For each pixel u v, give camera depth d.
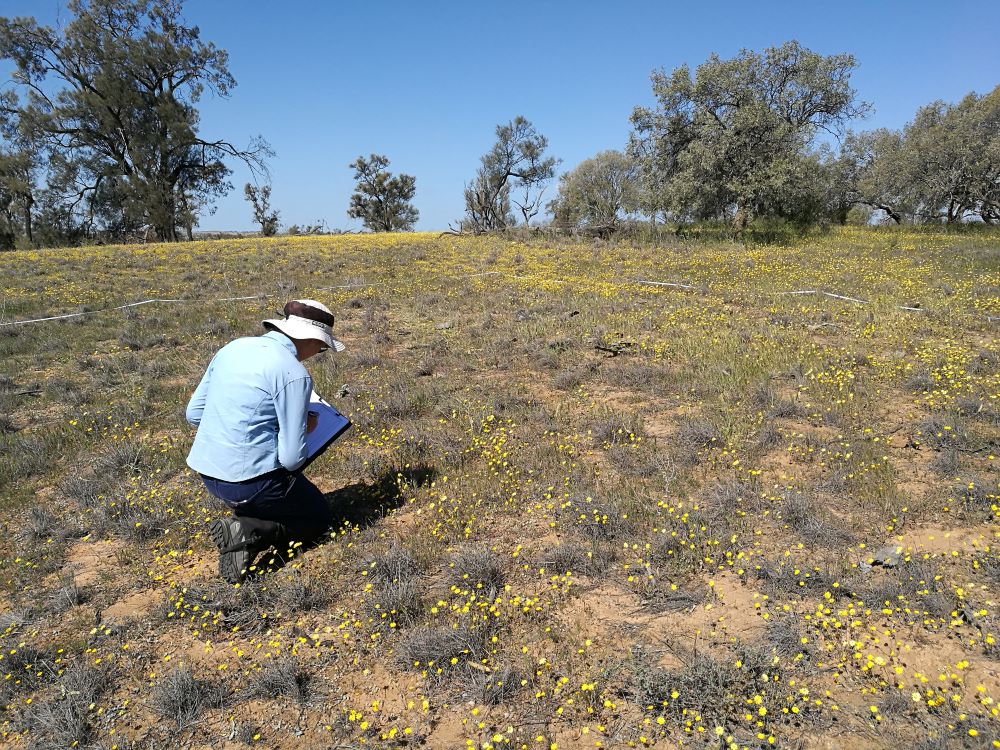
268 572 3.79
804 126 26.92
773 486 4.42
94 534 4.41
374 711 2.82
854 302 11.00
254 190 67.62
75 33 45.50
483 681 2.90
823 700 2.70
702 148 24.02
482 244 25.17
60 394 7.48
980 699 2.62
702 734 2.57
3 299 14.09
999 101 30.86
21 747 2.74
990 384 6.15
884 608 3.11
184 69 49.72
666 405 6.22
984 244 21.36
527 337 9.11
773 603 3.30
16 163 46.78
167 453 5.54
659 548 3.74
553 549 3.80
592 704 2.73
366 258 20.78
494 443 5.36
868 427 5.32
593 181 55.44
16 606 3.67
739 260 17.98
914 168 31.66
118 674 3.15
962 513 3.97
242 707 2.89
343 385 7.27
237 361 3.77
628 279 14.80
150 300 13.86
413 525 4.30
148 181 48.06
